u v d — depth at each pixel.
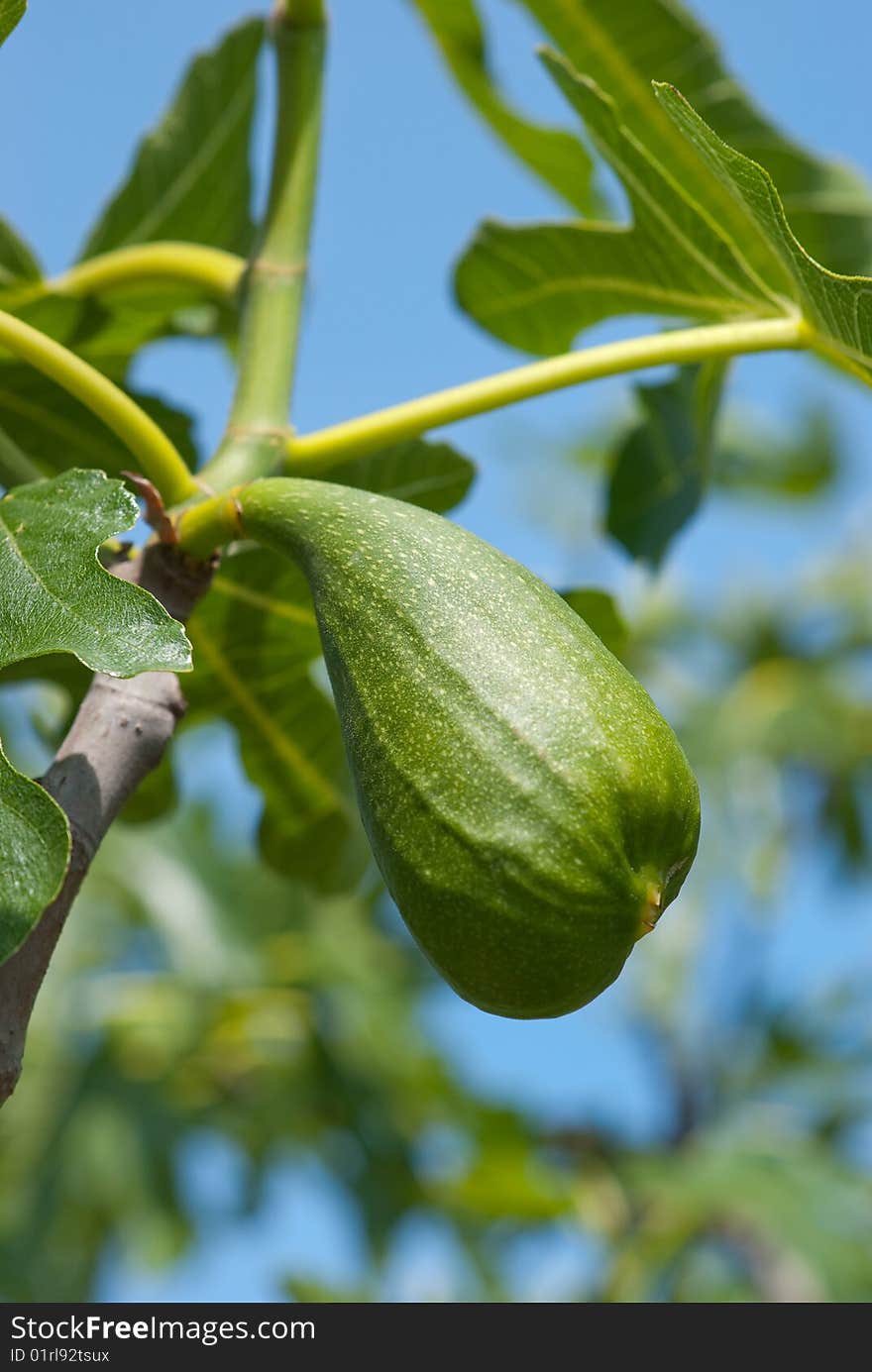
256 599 0.58
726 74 0.63
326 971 1.28
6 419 0.59
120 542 0.49
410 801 0.45
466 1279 1.42
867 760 2.01
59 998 1.31
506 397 0.50
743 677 2.10
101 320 0.61
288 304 0.51
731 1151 1.41
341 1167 1.29
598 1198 1.44
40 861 0.42
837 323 0.51
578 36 0.63
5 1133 1.27
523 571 0.46
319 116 0.53
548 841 0.44
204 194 0.64
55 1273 1.27
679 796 0.45
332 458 0.50
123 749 0.45
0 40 0.47
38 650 0.44
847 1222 1.33
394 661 0.45
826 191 0.64
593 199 0.70
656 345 0.51
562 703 0.45
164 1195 1.28
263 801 0.63
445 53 0.67
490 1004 0.45
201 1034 1.29
